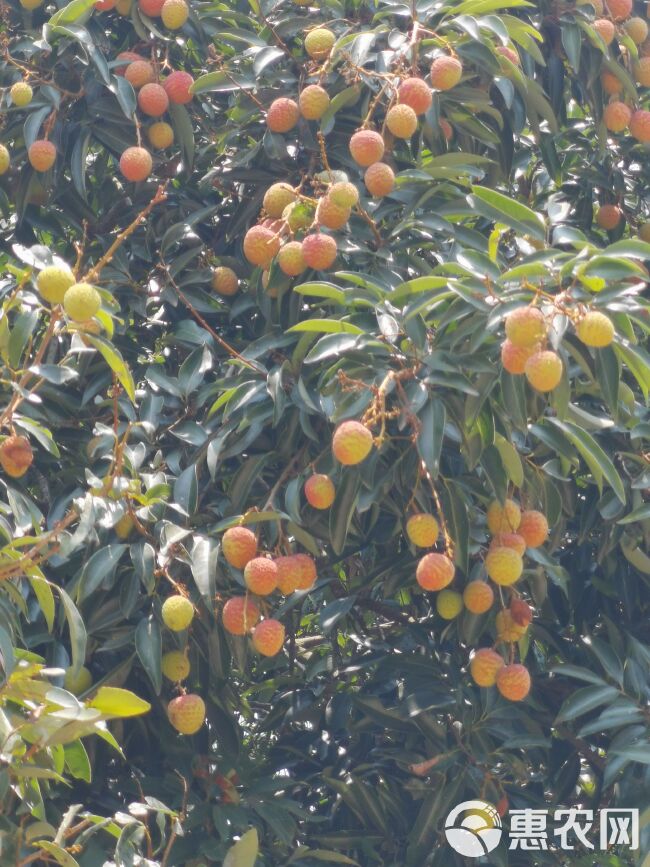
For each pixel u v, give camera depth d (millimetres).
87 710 2395
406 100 3635
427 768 3625
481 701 3762
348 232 3650
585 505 3898
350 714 4109
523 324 2660
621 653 3848
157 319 4188
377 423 3219
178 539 3123
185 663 3328
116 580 3357
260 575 3080
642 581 4141
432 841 3709
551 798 4070
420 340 3018
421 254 3947
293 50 4379
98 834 3242
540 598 3709
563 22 4172
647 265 4191
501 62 3859
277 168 4074
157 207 4246
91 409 3824
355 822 4086
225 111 4418
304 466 3523
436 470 2900
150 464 3609
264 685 4387
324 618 3699
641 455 3713
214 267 4121
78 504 2828
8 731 2391
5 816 2809
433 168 3617
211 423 3588
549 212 3566
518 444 3459
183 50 4426
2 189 4137
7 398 3477
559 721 3533
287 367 3480
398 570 3678
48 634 3262
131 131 4172
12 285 3643
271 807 3666
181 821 3381
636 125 4250
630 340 2818
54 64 4094
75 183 4023
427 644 3893
